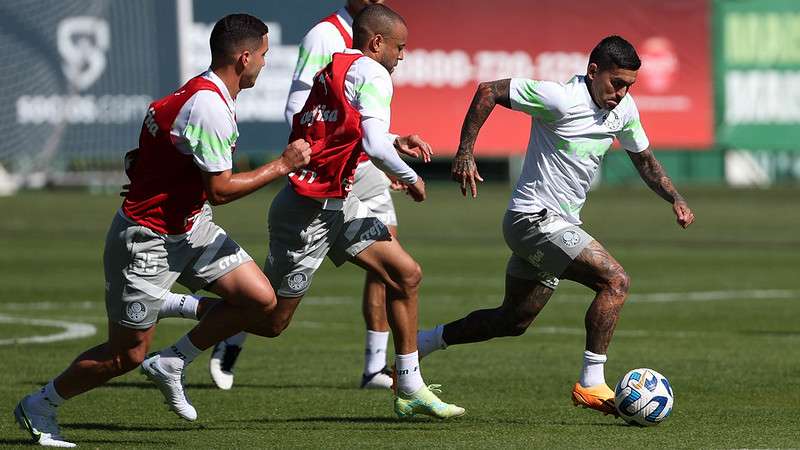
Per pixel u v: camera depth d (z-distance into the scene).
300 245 26.41
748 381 33.62
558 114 27.20
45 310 51.09
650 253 78.38
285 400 31.02
